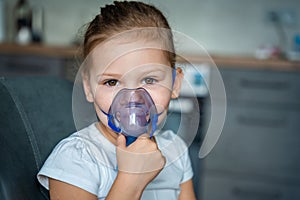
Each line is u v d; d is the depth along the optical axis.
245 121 2.21
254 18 2.63
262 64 2.14
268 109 2.18
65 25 2.73
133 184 0.68
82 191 0.71
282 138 2.20
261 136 2.21
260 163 2.23
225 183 2.27
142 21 0.76
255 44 2.64
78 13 2.69
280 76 2.14
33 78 0.94
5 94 0.81
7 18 2.72
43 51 2.25
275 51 2.40
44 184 0.76
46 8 2.72
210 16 2.66
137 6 0.81
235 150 2.24
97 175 0.74
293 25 2.59
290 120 2.18
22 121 0.81
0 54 2.29
